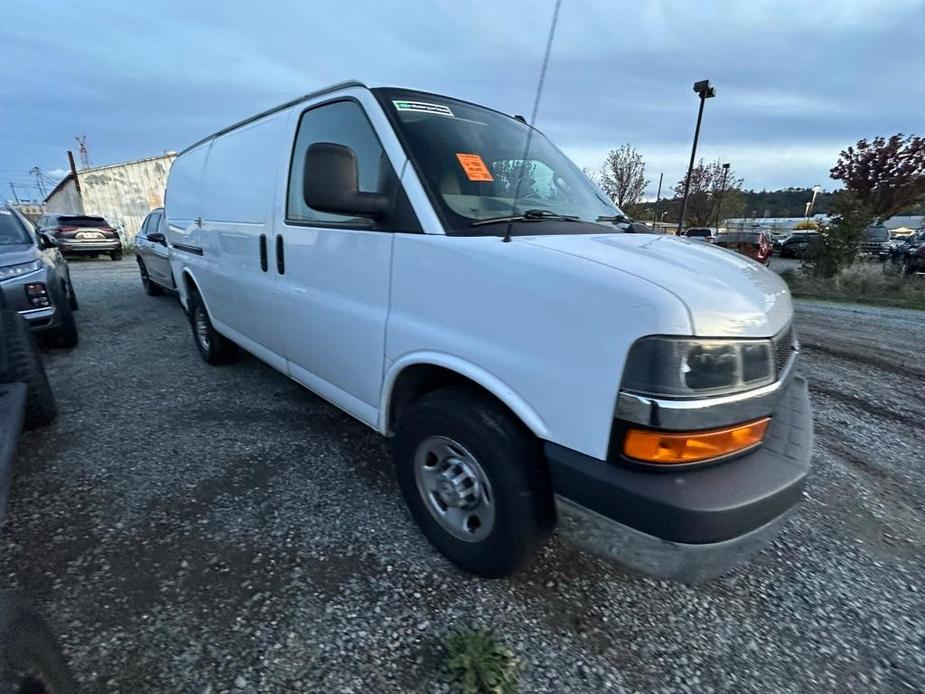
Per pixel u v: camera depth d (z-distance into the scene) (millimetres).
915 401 4355
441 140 2285
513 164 2480
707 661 1787
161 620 1863
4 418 2137
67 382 4359
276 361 3348
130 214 24828
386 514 2537
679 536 1447
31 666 1197
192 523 2426
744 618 1983
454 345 1899
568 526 1671
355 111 2430
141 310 7848
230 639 1792
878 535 2531
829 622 1979
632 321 1447
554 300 1601
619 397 1473
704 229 26625
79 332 6262
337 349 2584
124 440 3271
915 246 16141
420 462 2160
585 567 2203
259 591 2016
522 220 2117
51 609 1891
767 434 1780
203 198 4203
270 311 3180
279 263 2986
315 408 3842
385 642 1803
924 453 3408
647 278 1534
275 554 2229
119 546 2250
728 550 1507
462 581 2098
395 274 2150
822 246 12750
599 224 2377
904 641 1903
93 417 3621
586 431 1555
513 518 1803
